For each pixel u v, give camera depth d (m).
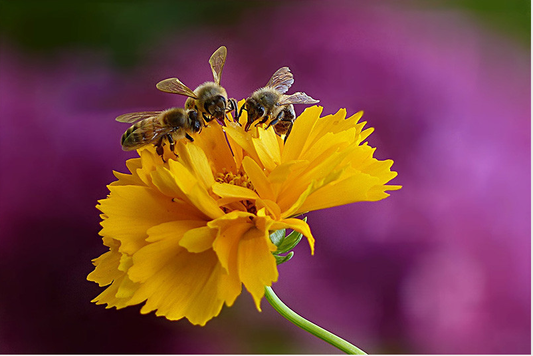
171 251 0.27
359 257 0.35
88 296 0.34
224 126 0.28
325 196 0.27
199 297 0.26
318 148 0.27
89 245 0.34
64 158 0.35
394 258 0.35
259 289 0.26
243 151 0.28
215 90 0.28
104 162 0.35
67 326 0.34
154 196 0.27
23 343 0.34
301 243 0.35
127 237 0.27
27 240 0.34
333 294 0.35
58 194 0.35
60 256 0.34
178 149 0.27
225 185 0.27
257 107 0.29
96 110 0.35
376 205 0.35
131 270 0.26
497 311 0.35
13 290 0.34
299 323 0.28
